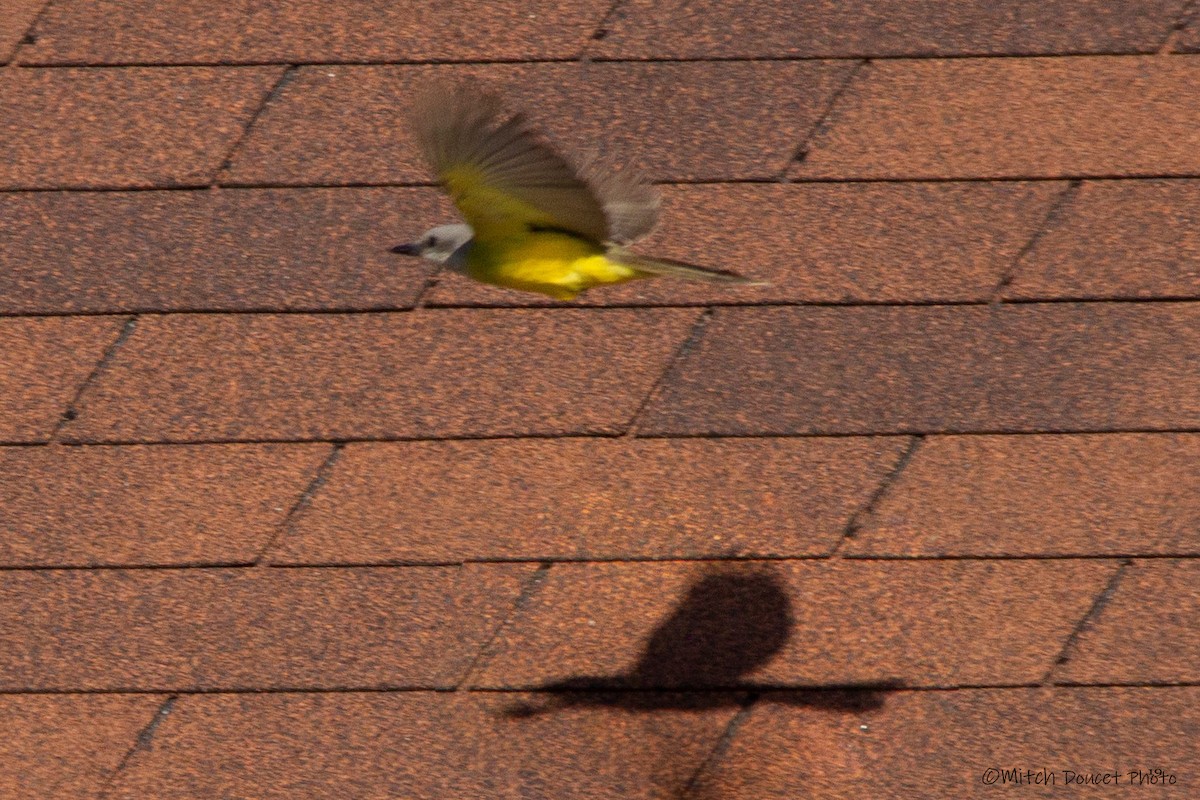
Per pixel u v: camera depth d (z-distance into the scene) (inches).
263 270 497.4
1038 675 441.1
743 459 469.1
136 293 496.4
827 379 477.4
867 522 460.1
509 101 514.9
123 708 448.8
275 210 504.4
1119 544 454.6
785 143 506.0
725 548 459.2
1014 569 453.4
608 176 385.4
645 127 509.7
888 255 490.9
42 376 488.1
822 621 450.3
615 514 464.1
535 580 458.0
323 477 473.1
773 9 528.1
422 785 436.8
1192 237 489.1
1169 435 466.9
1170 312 481.4
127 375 487.2
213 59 527.5
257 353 488.1
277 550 464.1
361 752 441.4
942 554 455.5
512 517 465.4
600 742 439.2
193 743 444.5
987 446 467.5
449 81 518.0
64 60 529.0
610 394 478.0
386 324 489.4
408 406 479.5
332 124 515.8
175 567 463.8
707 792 431.8
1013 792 428.1
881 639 447.2
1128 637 444.1
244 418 480.4
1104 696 438.3
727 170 502.3
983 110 508.7
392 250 393.7
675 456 470.0
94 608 459.5
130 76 526.6
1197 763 429.4
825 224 495.5
